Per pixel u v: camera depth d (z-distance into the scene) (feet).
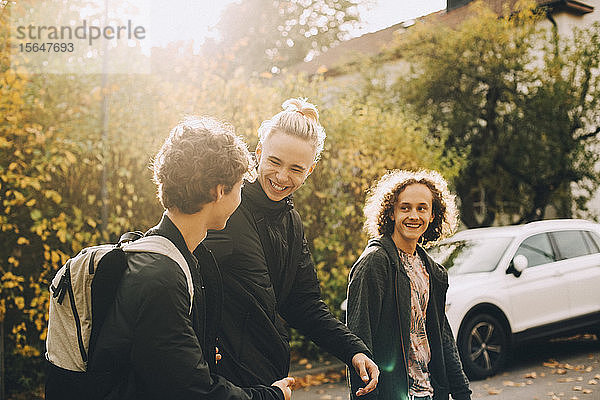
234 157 5.62
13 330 18.85
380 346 9.46
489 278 24.73
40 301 18.86
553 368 25.71
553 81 48.19
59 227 18.57
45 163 18.15
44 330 19.52
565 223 28.35
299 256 8.20
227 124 6.12
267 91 24.61
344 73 57.16
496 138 49.03
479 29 49.03
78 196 19.76
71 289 5.29
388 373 9.37
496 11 55.62
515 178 49.26
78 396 5.12
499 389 22.47
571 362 26.76
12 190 18.02
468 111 49.06
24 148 18.38
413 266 10.07
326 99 28.58
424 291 10.02
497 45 49.19
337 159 26.17
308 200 25.94
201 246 5.98
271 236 7.63
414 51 51.01
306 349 26.89
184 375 4.95
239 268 7.23
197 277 5.61
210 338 5.96
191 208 5.50
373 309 9.45
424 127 31.83
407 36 51.52
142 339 4.93
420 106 50.31
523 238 26.32
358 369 7.94
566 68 49.08
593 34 49.01
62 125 19.13
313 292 8.39
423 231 10.04
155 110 20.93
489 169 49.14
